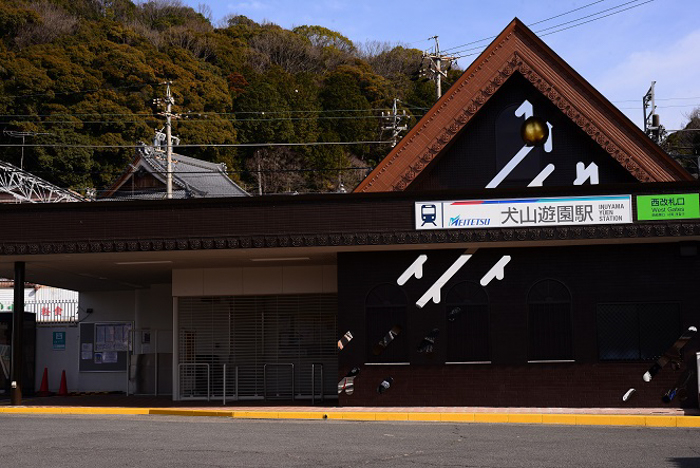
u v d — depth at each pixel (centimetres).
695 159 4800
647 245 1878
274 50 9669
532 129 2066
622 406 1847
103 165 6806
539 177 2058
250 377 2272
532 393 1872
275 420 1722
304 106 7800
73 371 2816
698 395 1792
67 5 8888
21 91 6675
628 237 1781
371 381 1920
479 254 1920
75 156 6600
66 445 1219
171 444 1232
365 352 1925
